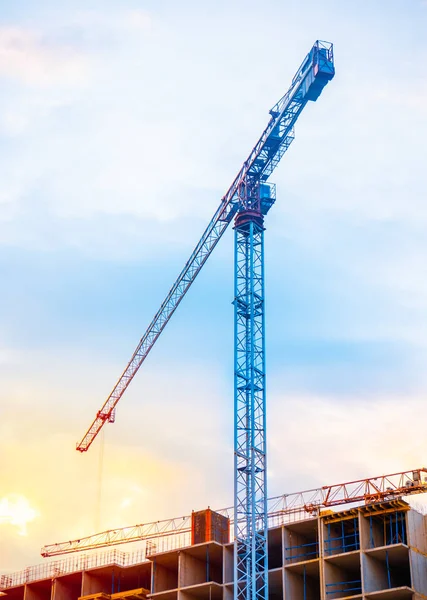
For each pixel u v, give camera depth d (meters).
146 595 138.62
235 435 137.25
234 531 132.88
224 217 157.12
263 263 146.12
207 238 162.50
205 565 139.62
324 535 126.94
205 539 138.12
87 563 149.62
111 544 166.38
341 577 126.44
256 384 140.00
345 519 126.50
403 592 118.06
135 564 142.75
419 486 134.50
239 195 150.62
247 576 129.50
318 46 141.25
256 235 148.25
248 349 141.38
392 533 127.06
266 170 150.12
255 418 138.00
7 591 154.88
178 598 134.12
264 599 128.00
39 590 153.88
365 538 124.12
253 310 143.25
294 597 127.44
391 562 124.69
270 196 149.00
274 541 134.38
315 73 139.38
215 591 133.75
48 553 171.38
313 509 139.00
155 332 179.00
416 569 119.62
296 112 144.88
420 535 123.44
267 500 134.12
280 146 147.25
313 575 129.88
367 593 119.31
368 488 137.75
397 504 123.94
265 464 136.12
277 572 129.38
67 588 151.25
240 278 145.12
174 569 142.62
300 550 132.00
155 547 145.62
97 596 142.38
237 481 135.12
